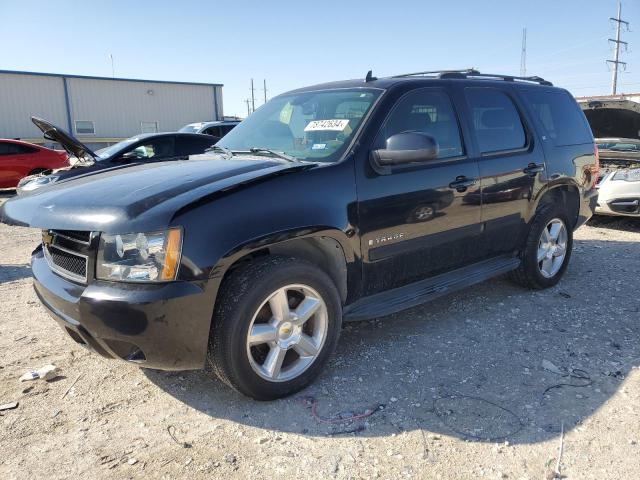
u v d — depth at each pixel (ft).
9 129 98.32
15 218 10.15
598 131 32.94
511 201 14.60
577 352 12.09
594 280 17.51
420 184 12.05
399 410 9.80
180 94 115.44
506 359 11.79
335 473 8.13
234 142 13.87
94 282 9.04
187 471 8.21
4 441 8.99
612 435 8.93
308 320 10.48
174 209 8.79
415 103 12.65
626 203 24.64
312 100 13.37
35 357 12.17
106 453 8.67
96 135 107.14
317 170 10.53
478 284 17.06
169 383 10.91
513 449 8.62
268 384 9.84
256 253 10.23
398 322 13.99
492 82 15.16
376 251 11.43
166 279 8.67
